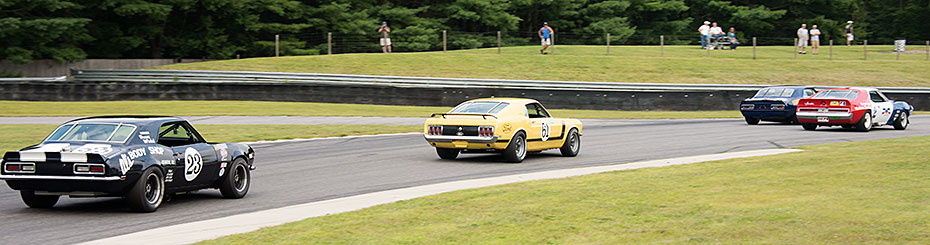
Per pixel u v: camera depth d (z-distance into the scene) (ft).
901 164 37.35
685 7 222.28
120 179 27.17
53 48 136.77
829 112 68.85
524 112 47.42
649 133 67.77
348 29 175.94
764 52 157.69
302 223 24.86
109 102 94.68
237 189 33.04
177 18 161.07
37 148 27.66
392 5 193.26
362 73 115.96
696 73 126.31
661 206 26.73
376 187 35.83
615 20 207.51
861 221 22.62
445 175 40.24
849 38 182.70
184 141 31.86
